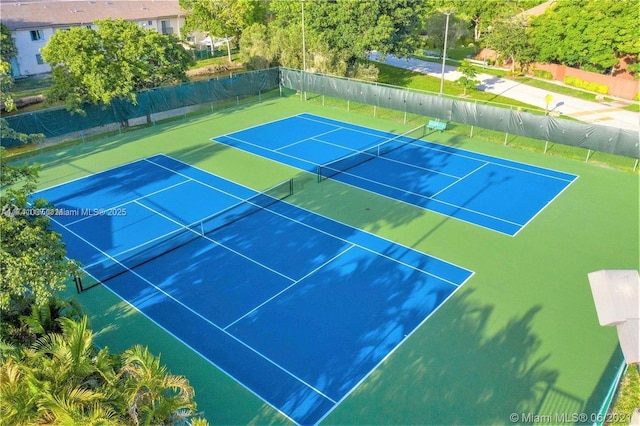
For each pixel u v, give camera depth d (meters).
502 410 13.30
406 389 13.95
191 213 24.09
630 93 46.81
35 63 54.78
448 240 21.80
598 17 49.22
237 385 14.05
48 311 13.91
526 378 14.37
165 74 37.78
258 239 21.72
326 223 23.17
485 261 20.27
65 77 32.78
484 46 65.19
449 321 16.69
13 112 42.19
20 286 13.00
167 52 38.09
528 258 20.53
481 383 14.18
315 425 12.81
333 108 42.38
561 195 26.31
